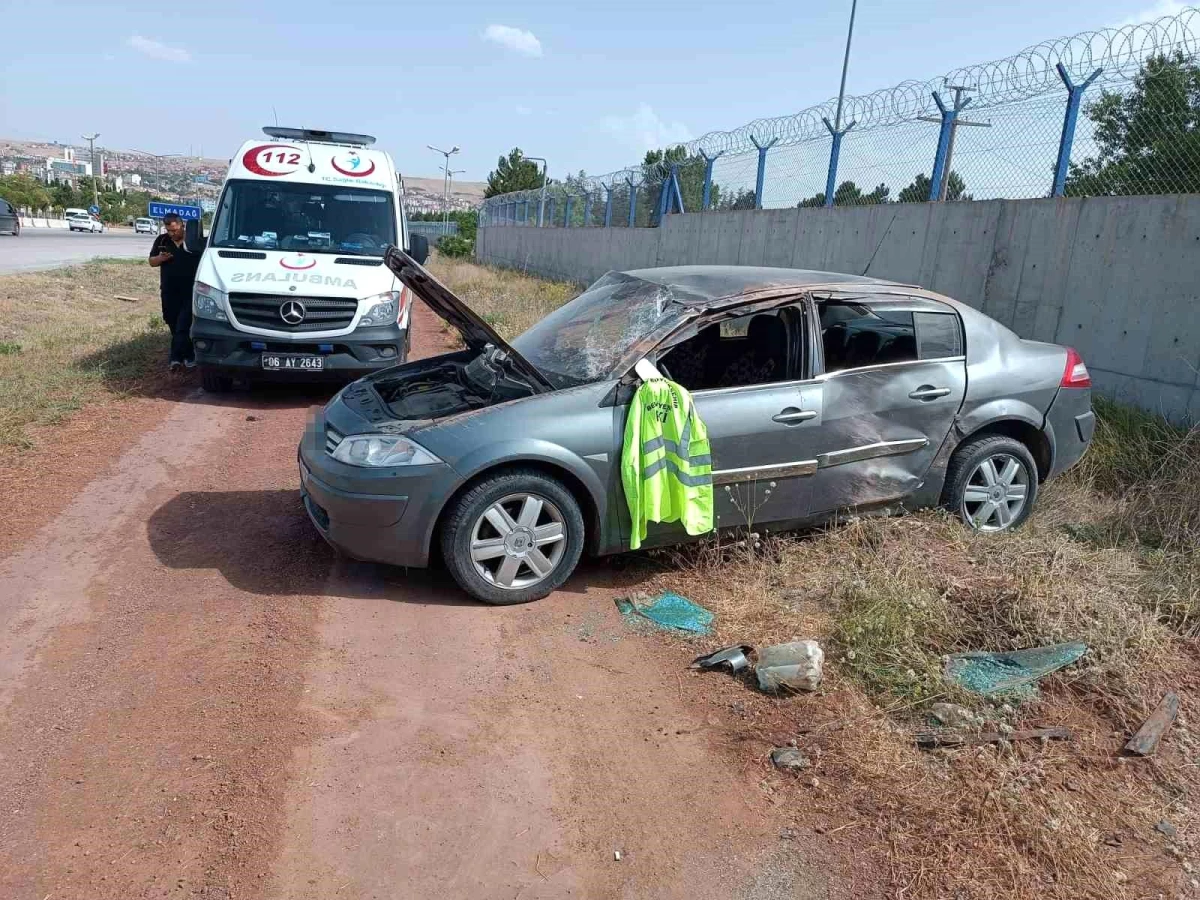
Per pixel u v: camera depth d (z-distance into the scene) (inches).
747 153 589.9
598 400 178.5
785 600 181.5
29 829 111.5
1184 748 138.7
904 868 112.6
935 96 394.0
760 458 188.4
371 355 347.6
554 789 125.1
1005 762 132.6
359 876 107.2
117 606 169.9
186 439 289.4
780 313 199.0
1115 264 305.1
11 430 274.7
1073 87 326.0
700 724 141.6
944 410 205.5
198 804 117.2
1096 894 109.7
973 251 371.2
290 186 387.5
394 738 133.7
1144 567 198.8
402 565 179.9
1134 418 277.6
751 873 111.5
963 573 187.0
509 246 1424.7
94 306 672.4
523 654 159.8
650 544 187.8
